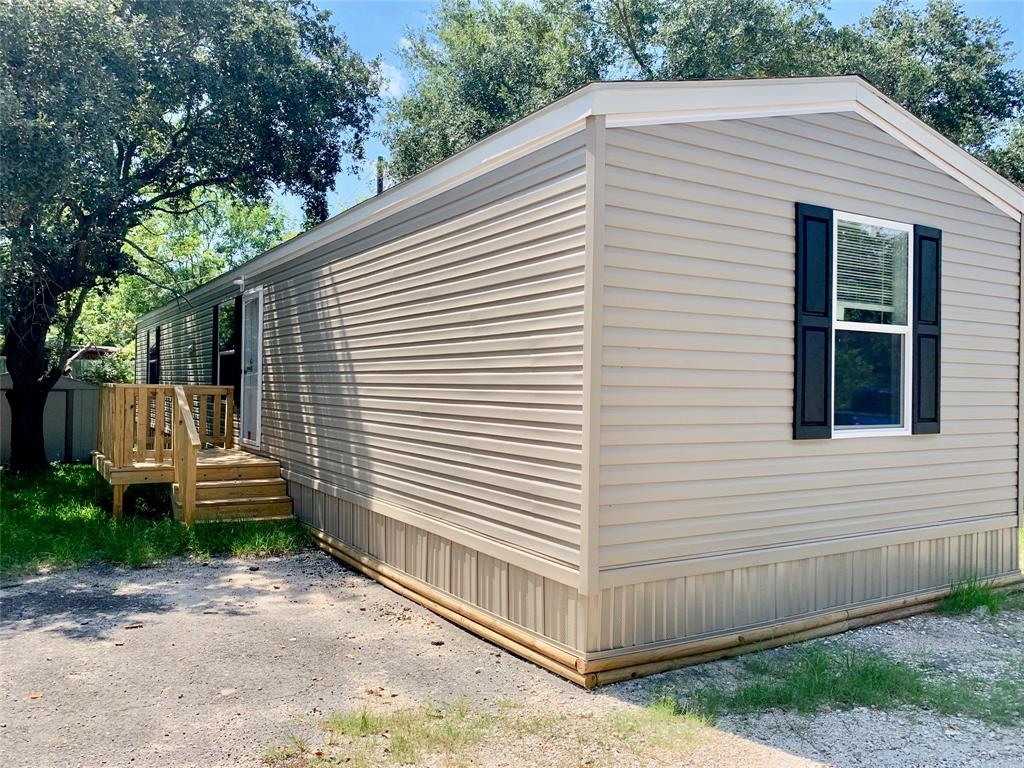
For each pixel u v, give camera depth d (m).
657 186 4.31
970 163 6.01
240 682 4.14
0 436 13.51
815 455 5.09
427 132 20.55
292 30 12.82
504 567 4.83
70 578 6.41
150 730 3.52
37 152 8.27
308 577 6.55
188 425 7.80
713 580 4.59
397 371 6.19
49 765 3.18
